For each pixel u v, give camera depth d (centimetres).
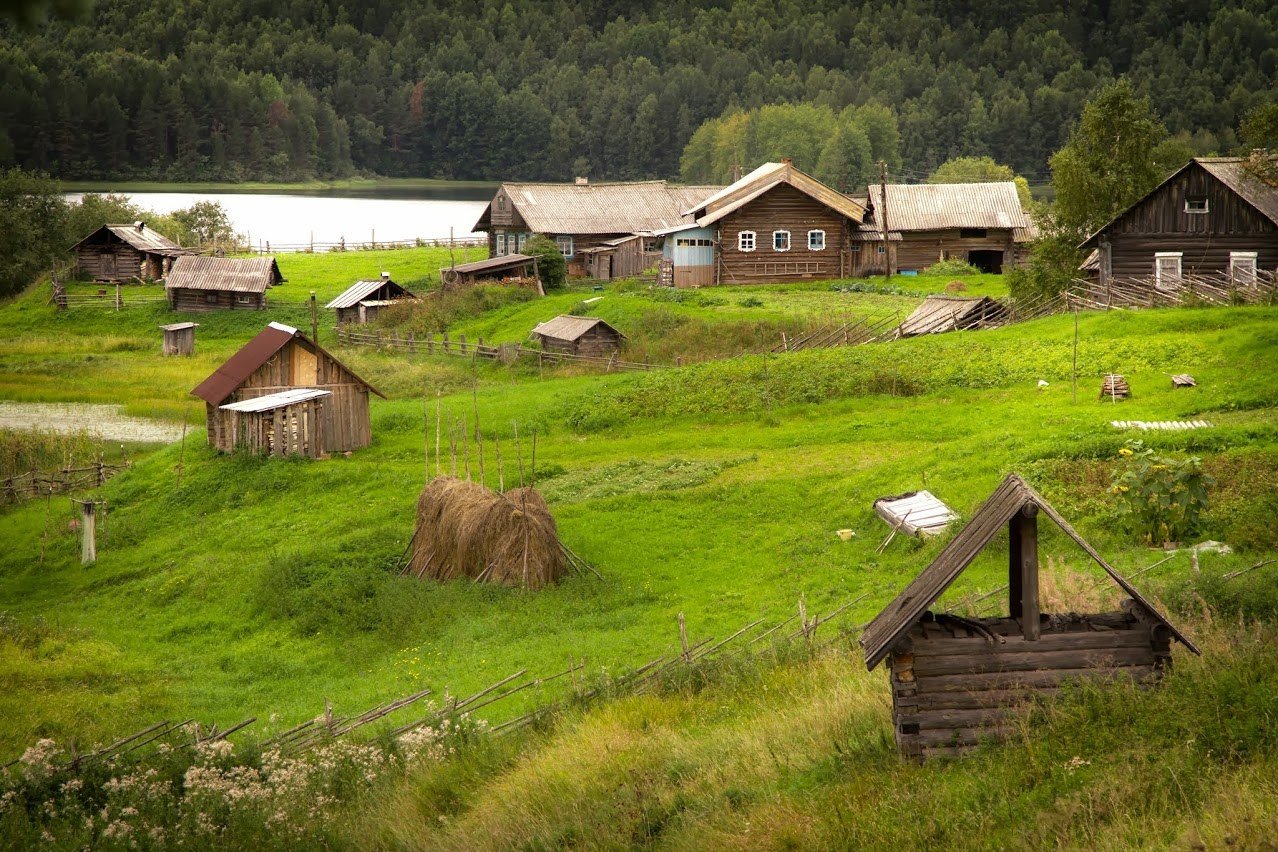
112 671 5091
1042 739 2373
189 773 3228
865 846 2183
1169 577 3975
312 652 5144
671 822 2642
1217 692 2373
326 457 8000
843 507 5784
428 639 5069
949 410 7131
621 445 7556
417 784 3278
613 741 3212
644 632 4681
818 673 3469
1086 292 9538
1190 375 6875
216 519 7169
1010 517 2450
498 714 3966
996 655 2473
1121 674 2472
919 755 2461
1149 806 2097
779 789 2622
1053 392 7088
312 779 3350
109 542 7062
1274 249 9194
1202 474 4659
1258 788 2039
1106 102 9888
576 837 2716
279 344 8012
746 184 14562
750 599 4912
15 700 4612
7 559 6988
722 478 6562
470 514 5597
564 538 5922
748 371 8388
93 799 3291
